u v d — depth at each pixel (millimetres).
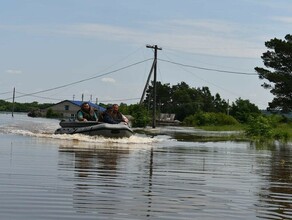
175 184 10180
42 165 12117
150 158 15094
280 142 28562
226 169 13047
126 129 24297
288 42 62750
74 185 9523
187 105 96562
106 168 12141
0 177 10039
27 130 30578
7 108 123750
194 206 8227
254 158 16734
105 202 8211
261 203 8648
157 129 47312
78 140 22234
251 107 83875
